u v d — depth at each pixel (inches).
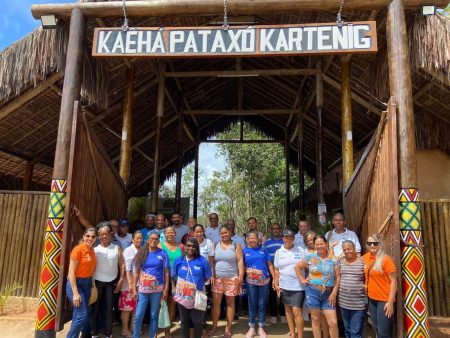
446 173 288.7
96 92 220.4
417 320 156.3
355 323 159.3
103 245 186.2
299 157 427.2
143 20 260.2
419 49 187.3
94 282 174.9
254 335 191.2
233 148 851.4
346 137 275.3
